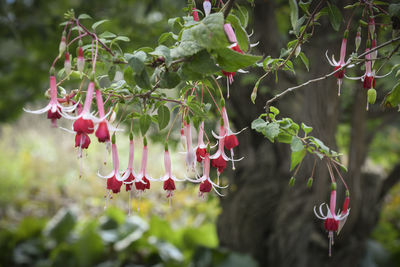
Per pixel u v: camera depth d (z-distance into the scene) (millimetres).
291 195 3486
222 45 990
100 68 1449
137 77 1164
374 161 6383
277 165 3748
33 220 5238
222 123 1312
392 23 1390
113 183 1257
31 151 10555
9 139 11141
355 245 3705
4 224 7301
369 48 1380
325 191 3285
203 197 1365
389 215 6691
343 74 1402
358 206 3510
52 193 8758
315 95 2744
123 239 4922
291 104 2891
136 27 4043
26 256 4957
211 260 4164
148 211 7031
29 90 5102
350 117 3645
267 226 3848
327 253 3660
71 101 1234
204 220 6723
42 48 4516
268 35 3002
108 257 4828
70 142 10773
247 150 3896
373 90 1374
